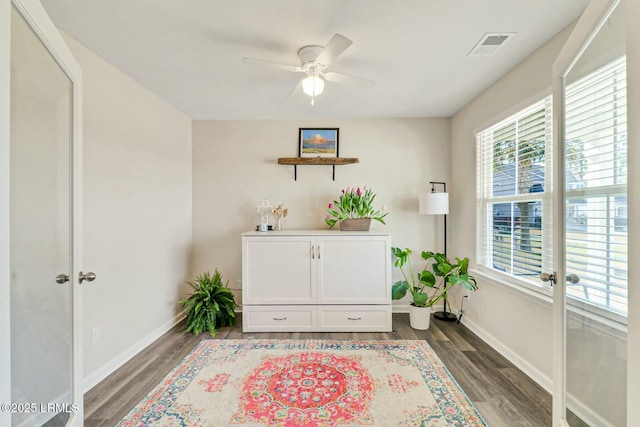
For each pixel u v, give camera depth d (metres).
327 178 3.67
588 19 1.19
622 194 1.06
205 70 2.40
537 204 2.20
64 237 1.42
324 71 2.42
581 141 1.33
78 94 1.52
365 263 3.10
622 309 1.07
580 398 1.33
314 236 3.09
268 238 3.10
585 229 1.30
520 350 2.32
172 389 2.05
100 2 1.60
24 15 1.06
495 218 2.75
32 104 1.17
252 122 3.68
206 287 3.14
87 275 1.54
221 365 2.37
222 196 3.67
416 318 3.12
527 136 2.30
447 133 3.61
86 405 1.88
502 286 2.51
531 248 2.26
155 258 2.92
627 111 0.91
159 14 1.71
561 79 1.47
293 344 2.77
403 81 2.62
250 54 2.14
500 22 1.79
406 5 1.63
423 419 1.74
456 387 2.06
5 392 0.89
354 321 3.09
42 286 1.25
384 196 3.66
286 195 3.69
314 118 3.65
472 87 2.76
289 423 1.72
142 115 2.71
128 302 2.51
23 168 1.12
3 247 0.89
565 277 1.45
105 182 2.26
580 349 1.34
